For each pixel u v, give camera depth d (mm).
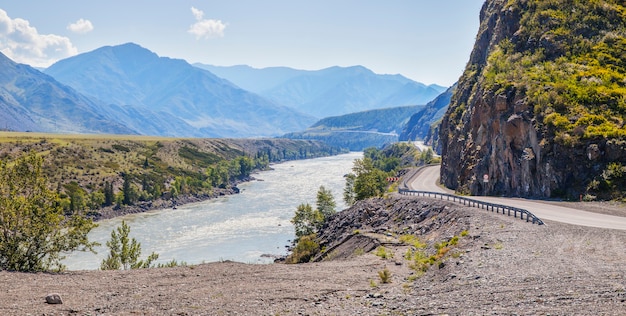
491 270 26375
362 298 24594
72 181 161375
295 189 188625
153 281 30031
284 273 32438
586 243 31094
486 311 19000
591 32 78812
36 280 29562
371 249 45875
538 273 24422
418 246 42844
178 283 29391
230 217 128750
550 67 73188
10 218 33688
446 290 23891
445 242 38781
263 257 83625
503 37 98688
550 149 59500
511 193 68312
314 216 97438
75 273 32719
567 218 41562
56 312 22516
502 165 71562
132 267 48906
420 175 137375
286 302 24141
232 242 96750
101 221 131375
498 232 37562
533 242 32844
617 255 27203
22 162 35438
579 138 57031
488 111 80938
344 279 29938
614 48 73188
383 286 27562
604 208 46625
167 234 107000
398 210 70312
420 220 58969
